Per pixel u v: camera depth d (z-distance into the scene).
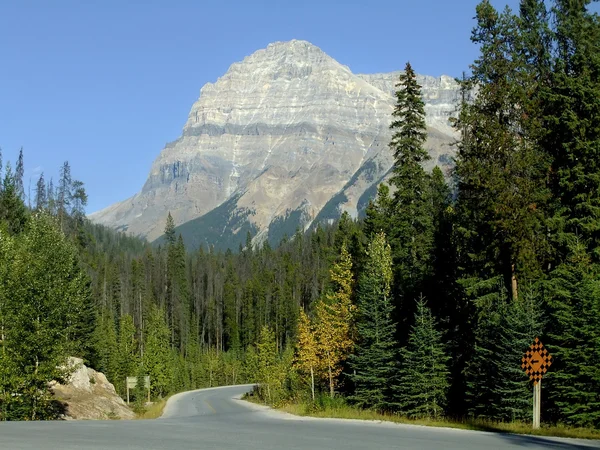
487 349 26.00
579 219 28.22
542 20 35.38
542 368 20.62
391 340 33.53
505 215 27.89
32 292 30.69
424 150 39.75
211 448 14.18
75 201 89.62
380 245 36.69
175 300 134.88
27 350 29.97
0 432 17.67
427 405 28.56
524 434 18.78
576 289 23.70
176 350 123.75
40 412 33.47
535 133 28.72
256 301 132.62
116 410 47.41
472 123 29.67
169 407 54.78
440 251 34.22
